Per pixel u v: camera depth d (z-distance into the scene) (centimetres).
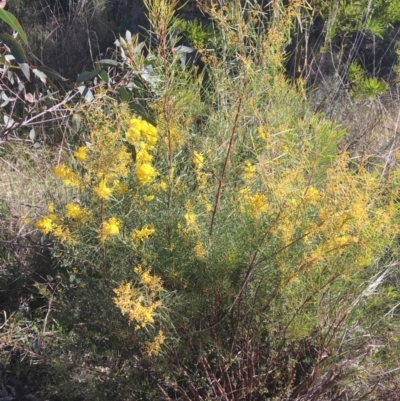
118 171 202
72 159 291
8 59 260
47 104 276
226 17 237
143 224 222
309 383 227
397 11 395
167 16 205
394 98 498
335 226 202
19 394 258
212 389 224
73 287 255
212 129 256
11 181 333
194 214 216
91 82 292
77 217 208
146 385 234
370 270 244
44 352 256
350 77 404
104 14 559
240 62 241
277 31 235
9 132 256
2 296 299
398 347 244
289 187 208
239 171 245
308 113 299
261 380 230
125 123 234
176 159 245
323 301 225
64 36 528
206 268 213
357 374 228
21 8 553
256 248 210
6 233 305
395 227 215
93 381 231
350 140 374
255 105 237
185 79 243
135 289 201
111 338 229
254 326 225
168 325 216
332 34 378
